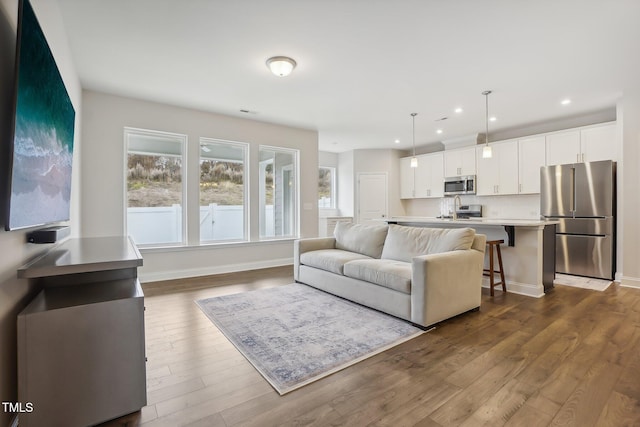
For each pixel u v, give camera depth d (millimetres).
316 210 6035
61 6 2275
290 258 5629
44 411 1379
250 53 2994
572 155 4988
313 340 2412
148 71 3371
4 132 1292
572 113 4910
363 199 7746
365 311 3055
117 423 1505
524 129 5789
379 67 3297
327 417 1550
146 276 4297
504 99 4281
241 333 2543
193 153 4668
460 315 2980
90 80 3600
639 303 3352
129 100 4156
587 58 3107
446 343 2369
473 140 6328
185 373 1953
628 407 1605
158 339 2445
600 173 4445
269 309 3117
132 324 1559
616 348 2273
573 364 2049
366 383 1844
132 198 4328
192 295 3615
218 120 4895
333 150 7938
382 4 2277
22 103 1255
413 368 2010
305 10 2344
